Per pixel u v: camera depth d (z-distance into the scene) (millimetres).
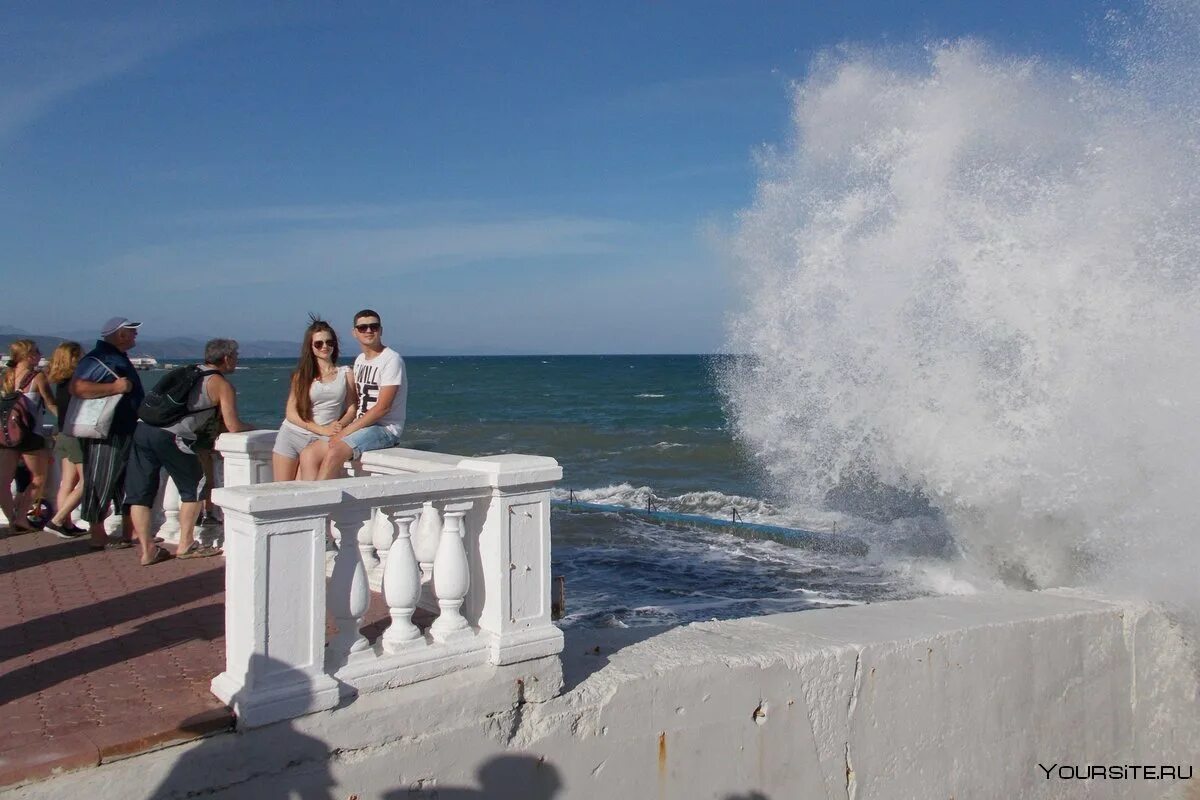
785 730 3832
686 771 3629
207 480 6766
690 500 15031
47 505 7617
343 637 3111
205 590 4895
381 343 5125
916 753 4168
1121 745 4883
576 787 3404
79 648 3746
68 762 2549
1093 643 4773
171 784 2656
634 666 3643
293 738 2854
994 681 4398
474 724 3197
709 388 72688
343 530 3084
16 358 7098
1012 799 4469
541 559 3449
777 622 4402
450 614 3352
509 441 30812
